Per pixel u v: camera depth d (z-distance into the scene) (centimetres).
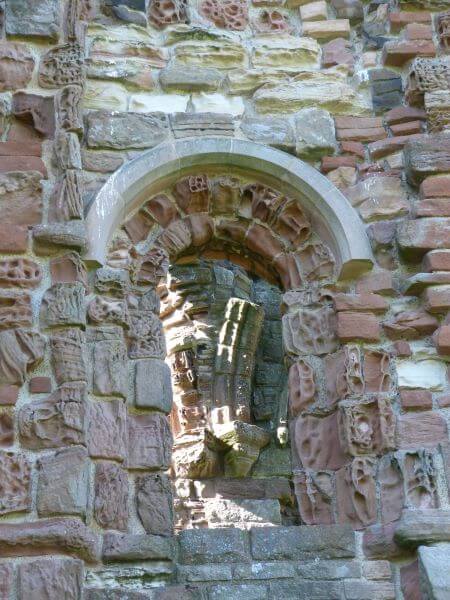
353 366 791
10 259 777
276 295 1209
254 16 914
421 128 873
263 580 731
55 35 856
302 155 863
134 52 884
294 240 848
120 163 839
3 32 854
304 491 777
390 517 751
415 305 812
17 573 694
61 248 782
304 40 906
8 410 735
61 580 693
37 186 799
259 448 1111
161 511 743
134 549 719
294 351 815
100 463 737
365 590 731
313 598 726
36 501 712
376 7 922
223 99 878
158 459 757
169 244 838
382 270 823
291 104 878
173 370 1138
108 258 812
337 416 788
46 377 746
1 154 812
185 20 902
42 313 763
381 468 764
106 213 807
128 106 866
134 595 711
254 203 854
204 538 739
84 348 757
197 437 1086
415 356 796
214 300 1146
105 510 727
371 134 872
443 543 727
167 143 843
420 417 776
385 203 840
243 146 848
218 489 1082
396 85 892
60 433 729
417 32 903
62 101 833
